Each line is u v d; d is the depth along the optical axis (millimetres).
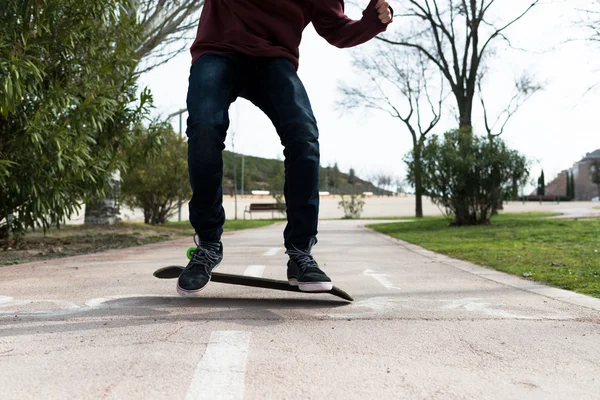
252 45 2377
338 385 1343
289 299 2697
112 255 5789
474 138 12805
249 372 1427
